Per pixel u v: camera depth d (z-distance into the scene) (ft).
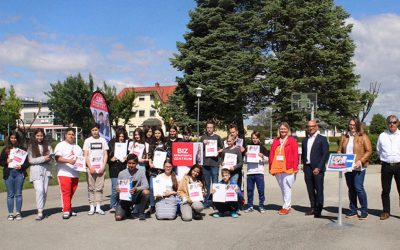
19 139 30.71
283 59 108.37
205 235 25.90
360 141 30.55
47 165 31.24
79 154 31.83
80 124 189.16
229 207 32.17
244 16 115.44
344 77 109.91
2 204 37.58
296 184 53.42
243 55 110.63
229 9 118.62
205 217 31.81
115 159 33.58
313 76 105.70
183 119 117.39
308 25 108.58
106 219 30.91
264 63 109.09
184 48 117.50
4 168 30.73
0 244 23.73
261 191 34.04
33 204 37.65
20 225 28.71
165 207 30.68
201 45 115.14
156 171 33.99
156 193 30.89
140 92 274.98
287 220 30.55
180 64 115.44
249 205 34.32
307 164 32.14
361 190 30.48
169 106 121.08
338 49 109.40
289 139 33.12
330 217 31.58
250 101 120.88
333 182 55.93
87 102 187.11
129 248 22.94
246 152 34.30
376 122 193.06
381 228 27.68
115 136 35.37
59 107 188.03
